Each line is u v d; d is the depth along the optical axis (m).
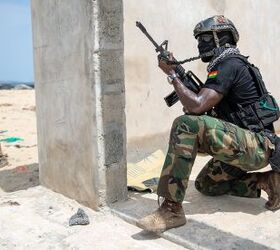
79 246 2.80
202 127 2.73
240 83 2.86
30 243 2.92
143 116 4.96
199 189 3.47
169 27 5.12
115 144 3.38
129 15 4.74
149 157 4.69
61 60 3.60
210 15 5.57
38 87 3.96
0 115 10.09
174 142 2.76
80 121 3.46
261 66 6.46
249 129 2.89
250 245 2.64
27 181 4.52
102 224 3.15
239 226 2.90
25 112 10.64
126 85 4.78
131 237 2.91
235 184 3.33
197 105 2.78
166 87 5.18
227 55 2.88
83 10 3.28
